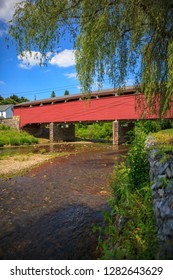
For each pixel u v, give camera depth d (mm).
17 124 32625
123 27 6031
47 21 5699
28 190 7750
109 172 10023
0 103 73312
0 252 4164
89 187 7879
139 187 4785
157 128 12711
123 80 6664
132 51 6203
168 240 2771
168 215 3037
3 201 6734
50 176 9672
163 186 3588
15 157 15469
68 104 26312
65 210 5965
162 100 6863
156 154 4812
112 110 22375
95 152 17625
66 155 16141
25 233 4824
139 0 5441
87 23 5855
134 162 5355
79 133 35781
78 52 6422
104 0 5699
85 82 6410
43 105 29266
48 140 30078
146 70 6648
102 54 6195
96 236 4523
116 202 5055
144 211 3803
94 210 5867
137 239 3217
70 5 5738
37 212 5898
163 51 6398
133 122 24031
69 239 4512
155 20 5773
